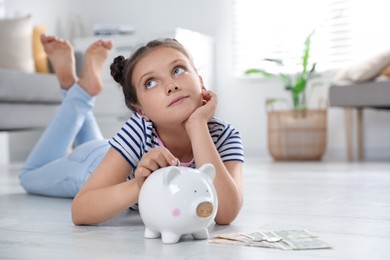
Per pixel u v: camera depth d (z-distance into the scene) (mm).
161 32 3564
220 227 964
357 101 2982
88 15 4363
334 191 1591
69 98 1622
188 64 935
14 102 2887
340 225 979
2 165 3447
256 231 920
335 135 3650
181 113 913
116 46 3699
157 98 907
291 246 766
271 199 1415
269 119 3467
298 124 3363
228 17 3969
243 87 3934
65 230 972
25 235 926
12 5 4023
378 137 3502
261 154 3879
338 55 3678
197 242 818
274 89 3838
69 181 1451
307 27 3764
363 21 3594
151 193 822
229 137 1040
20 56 3289
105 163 987
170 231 808
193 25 4078
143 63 917
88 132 1715
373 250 752
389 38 3529
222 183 934
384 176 2090
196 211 795
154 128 984
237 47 3967
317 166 2781
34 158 1628
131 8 4258
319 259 698
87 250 784
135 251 767
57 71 1770
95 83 1619
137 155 989
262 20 3895
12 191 1782
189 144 1003
